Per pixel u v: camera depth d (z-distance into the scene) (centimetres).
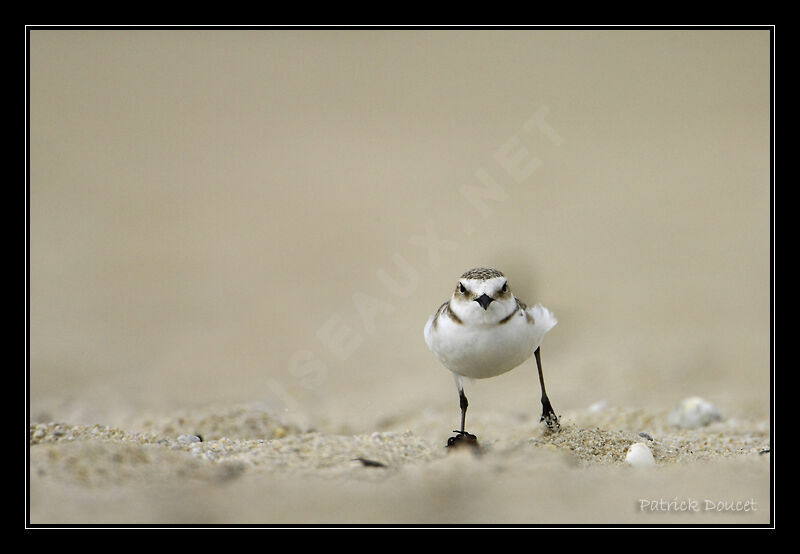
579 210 1767
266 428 956
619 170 1961
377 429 1012
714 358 1221
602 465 723
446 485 655
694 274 1511
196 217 1877
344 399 1145
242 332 1392
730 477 693
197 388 1166
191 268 1648
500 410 1080
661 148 2067
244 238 1773
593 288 1463
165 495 607
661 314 1375
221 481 645
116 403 1084
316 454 729
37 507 569
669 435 880
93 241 1784
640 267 1537
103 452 662
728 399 1066
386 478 666
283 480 652
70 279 1609
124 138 2283
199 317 1456
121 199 1984
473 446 761
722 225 1689
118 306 1497
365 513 592
